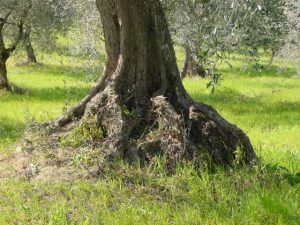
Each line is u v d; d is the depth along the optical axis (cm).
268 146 1098
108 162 688
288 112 1627
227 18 508
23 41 1912
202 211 606
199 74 2438
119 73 764
